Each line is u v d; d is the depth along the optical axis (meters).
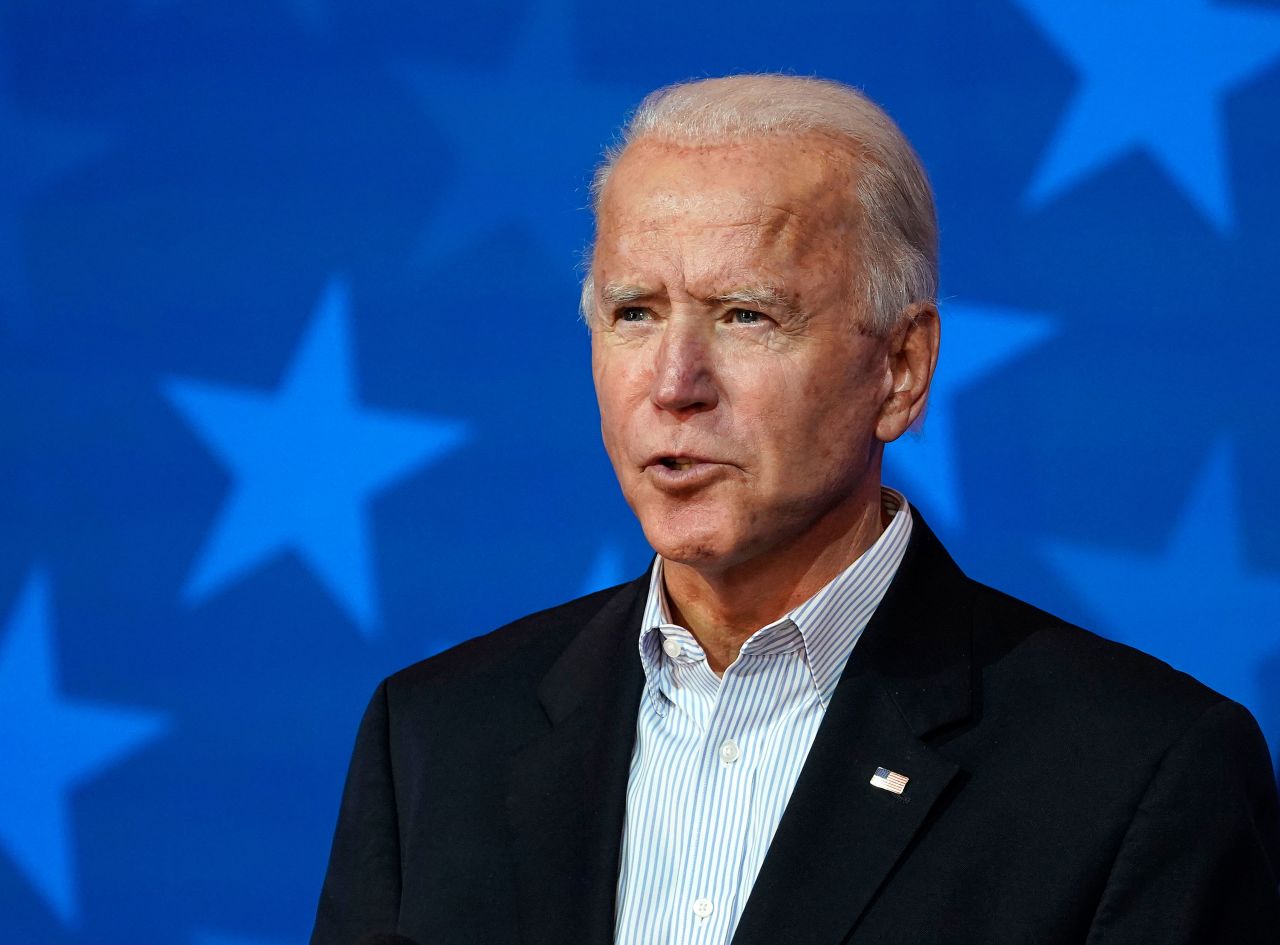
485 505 8.52
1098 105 7.95
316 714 8.63
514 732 5.64
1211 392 7.77
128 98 8.87
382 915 5.57
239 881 8.67
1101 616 7.84
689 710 5.33
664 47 8.41
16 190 8.91
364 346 8.63
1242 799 4.87
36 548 8.88
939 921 4.69
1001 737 5.02
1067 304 7.93
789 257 4.86
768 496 4.90
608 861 5.07
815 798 4.92
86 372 8.86
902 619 5.28
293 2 8.73
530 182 8.52
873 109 5.27
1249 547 7.70
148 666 8.78
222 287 8.77
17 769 8.86
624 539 8.41
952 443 8.00
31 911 8.82
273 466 8.71
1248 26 7.83
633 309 5.01
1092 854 4.73
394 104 8.64
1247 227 7.78
